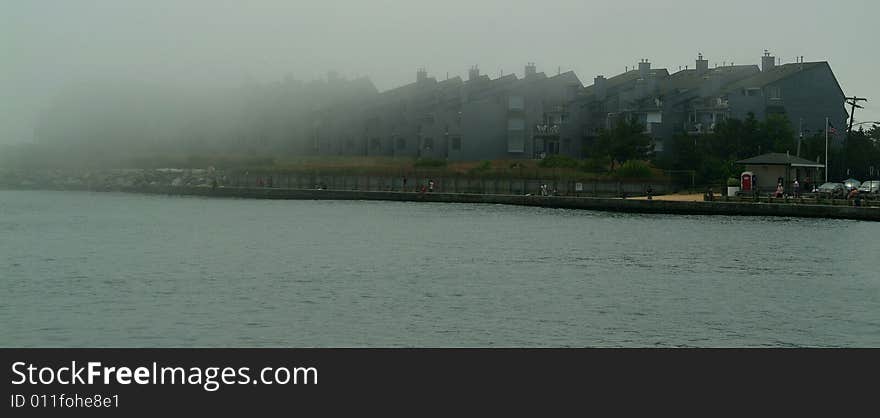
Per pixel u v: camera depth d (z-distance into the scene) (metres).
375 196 140.50
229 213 114.88
